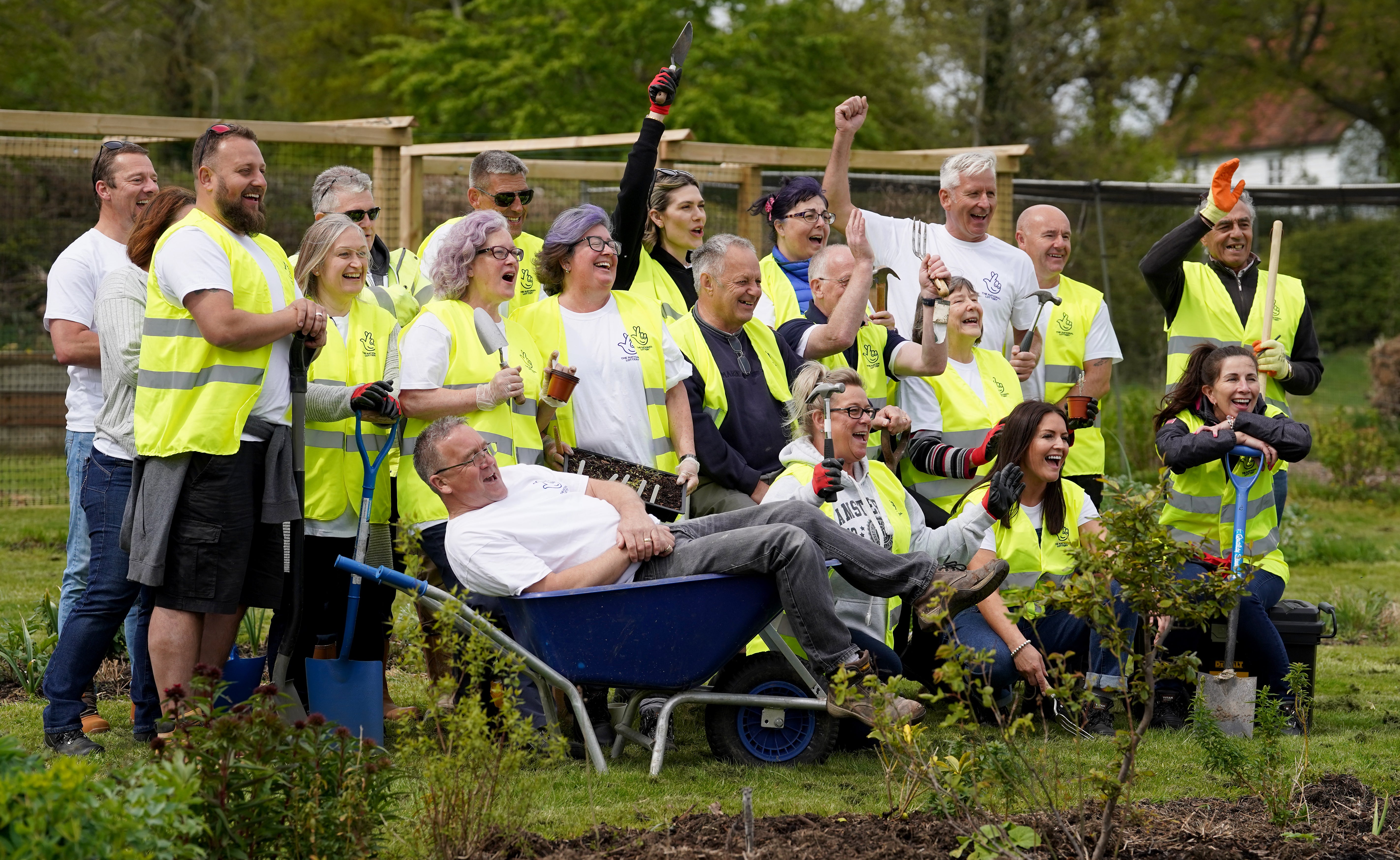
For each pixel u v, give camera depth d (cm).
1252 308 1384
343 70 6712
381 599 1098
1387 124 7150
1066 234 1501
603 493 993
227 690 964
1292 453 1130
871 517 1077
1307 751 909
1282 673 1108
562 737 802
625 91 5206
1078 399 1291
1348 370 4931
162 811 574
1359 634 1598
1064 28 6159
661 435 1126
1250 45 7062
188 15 6134
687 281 1346
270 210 2939
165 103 6128
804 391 1080
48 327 1089
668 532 962
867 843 754
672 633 920
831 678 934
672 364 1135
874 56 5853
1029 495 1129
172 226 943
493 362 1059
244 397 927
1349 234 5059
